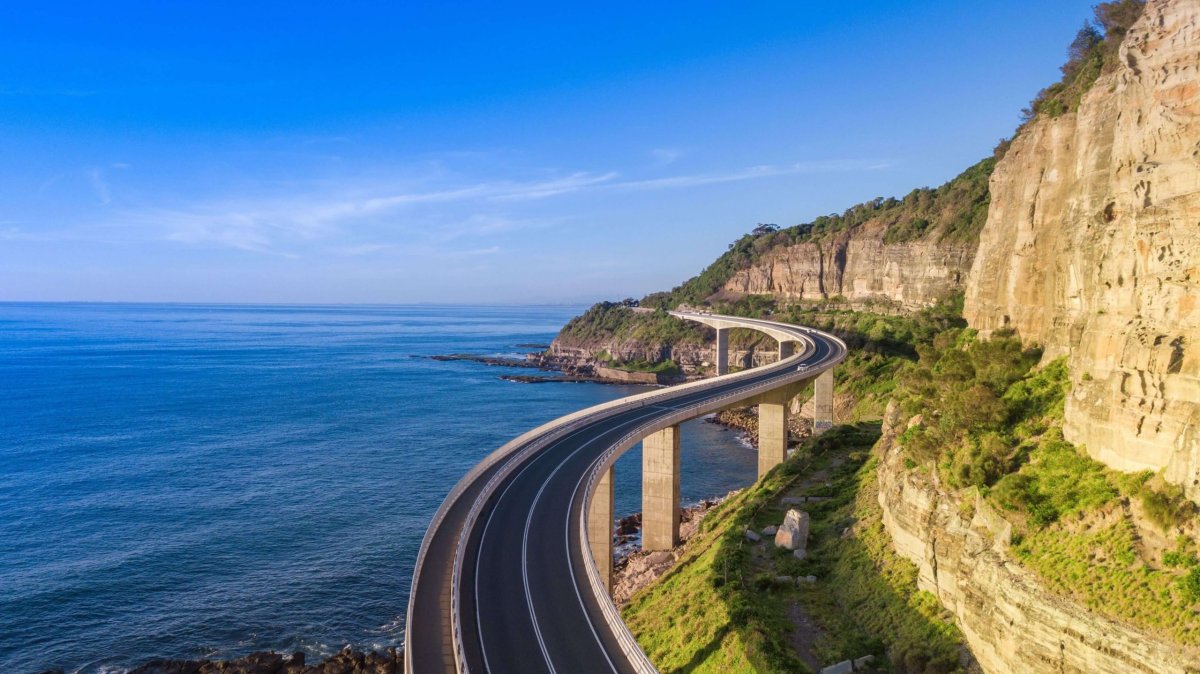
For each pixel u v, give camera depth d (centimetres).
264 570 7719
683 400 9819
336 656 6166
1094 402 4006
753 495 8081
